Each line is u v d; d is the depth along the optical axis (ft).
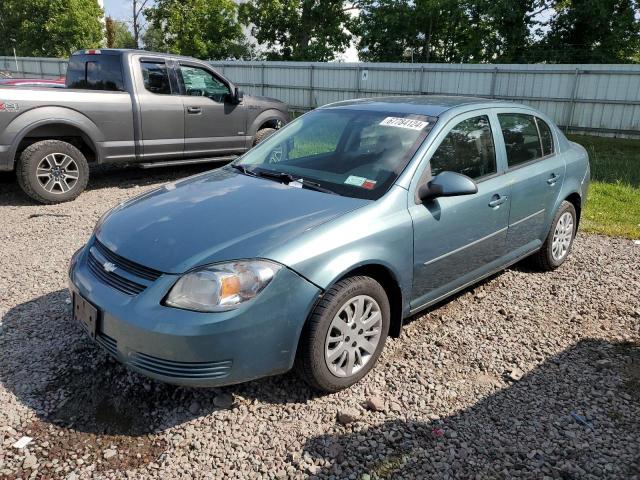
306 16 104.01
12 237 18.61
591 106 52.85
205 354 8.50
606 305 14.33
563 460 8.64
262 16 104.99
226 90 28.91
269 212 10.14
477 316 13.50
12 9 117.80
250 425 9.32
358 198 10.70
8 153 21.45
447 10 88.63
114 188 26.40
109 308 9.00
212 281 8.59
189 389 10.20
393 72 63.41
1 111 21.06
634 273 16.61
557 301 14.49
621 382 10.78
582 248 18.94
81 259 10.59
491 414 9.73
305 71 70.13
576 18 69.97
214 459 8.55
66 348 11.41
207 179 12.57
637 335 12.75
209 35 103.60
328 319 9.47
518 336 12.57
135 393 10.06
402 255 10.61
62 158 23.06
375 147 11.99
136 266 9.28
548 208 15.25
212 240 9.29
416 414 9.69
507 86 56.85
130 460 8.50
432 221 11.12
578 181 16.46
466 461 8.58
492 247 13.29
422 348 11.93
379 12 95.81
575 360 11.60
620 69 50.29
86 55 26.37
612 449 8.89
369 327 10.35
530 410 9.87
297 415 9.59
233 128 29.30
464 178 10.83
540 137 15.38
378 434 9.15
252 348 8.78
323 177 11.71
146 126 25.38
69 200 23.56
